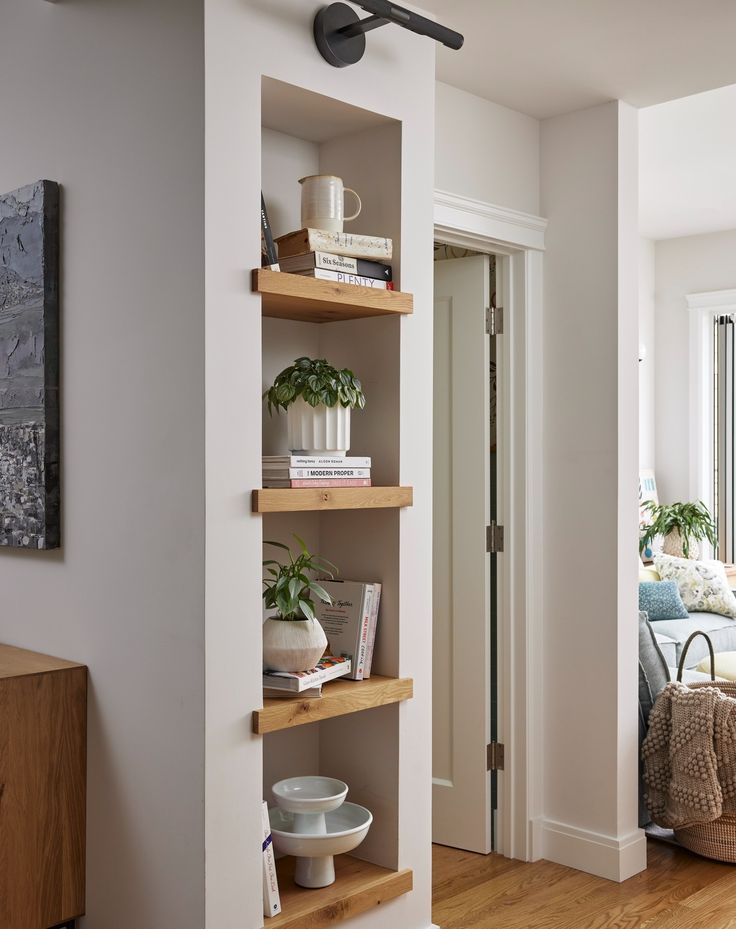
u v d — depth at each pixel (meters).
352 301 2.30
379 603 2.53
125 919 2.22
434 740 3.61
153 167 2.13
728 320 6.58
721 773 3.31
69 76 2.38
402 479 2.49
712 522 6.37
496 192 3.30
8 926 2.20
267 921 2.17
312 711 2.22
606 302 3.29
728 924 2.91
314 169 2.68
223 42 2.05
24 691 2.23
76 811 2.32
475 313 3.51
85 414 2.34
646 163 4.89
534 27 2.70
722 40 2.79
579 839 3.32
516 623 3.43
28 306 2.46
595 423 3.31
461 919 2.94
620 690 3.27
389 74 2.46
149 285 2.15
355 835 2.33
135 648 2.19
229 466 2.06
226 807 2.06
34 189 2.42
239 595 2.09
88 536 2.34
